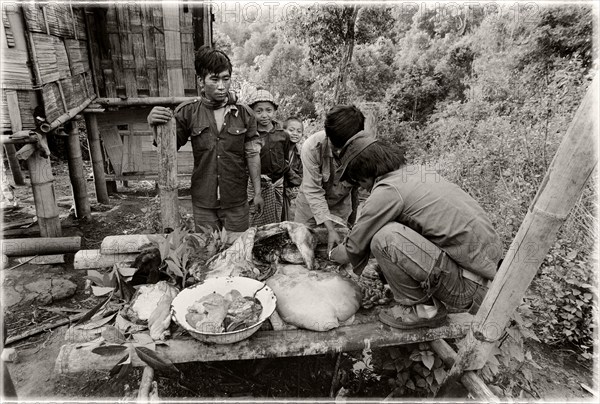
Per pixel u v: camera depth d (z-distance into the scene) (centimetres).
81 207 506
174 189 279
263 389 250
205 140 296
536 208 163
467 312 233
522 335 250
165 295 227
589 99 144
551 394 255
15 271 361
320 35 860
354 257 226
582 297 291
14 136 313
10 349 267
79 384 250
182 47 525
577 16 673
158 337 205
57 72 382
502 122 584
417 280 205
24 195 586
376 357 272
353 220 362
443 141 686
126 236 296
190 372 255
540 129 496
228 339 197
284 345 209
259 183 331
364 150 216
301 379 259
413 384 239
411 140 771
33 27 327
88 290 334
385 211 204
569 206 157
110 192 625
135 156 572
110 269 286
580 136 146
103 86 527
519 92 702
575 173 150
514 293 179
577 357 290
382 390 252
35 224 470
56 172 732
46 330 293
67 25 419
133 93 529
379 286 249
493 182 476
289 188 399
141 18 502
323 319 216
